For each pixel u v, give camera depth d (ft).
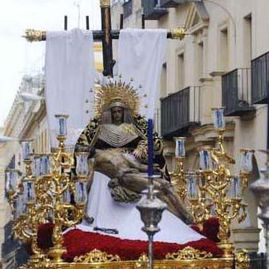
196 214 70.85
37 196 67.46
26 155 69.92
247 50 161.38
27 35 75.92
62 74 75.87
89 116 75.51
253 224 125.29
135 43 76.54
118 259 63.31
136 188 66.95
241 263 64.75
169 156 185.57
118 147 69.21
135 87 76.07
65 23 79.97
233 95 158.51
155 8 199.21
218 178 66.44
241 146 159.02
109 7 76.84
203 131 171.32
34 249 66.80
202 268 64.13
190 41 188.65
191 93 180.55
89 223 67.36
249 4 158.71
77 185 65.00
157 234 65.36
